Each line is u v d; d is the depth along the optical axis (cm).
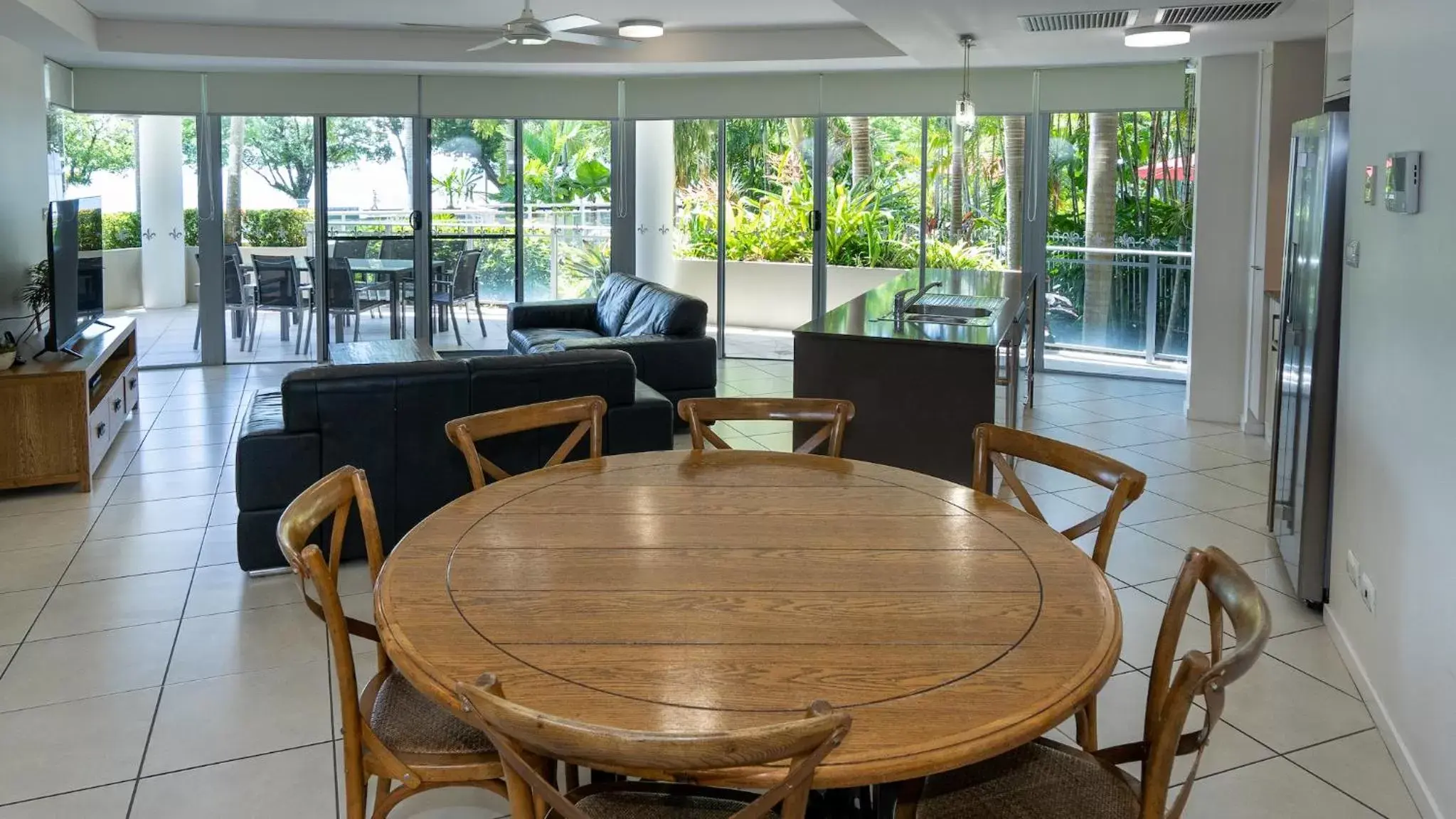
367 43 799
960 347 477
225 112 897
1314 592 411
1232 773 302
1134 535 503
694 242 1016
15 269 710
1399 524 313
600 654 193
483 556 240
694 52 798
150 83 877
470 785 225
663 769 155
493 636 200
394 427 448
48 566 457
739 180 995
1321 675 361
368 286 974
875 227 952
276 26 779
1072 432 703
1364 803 288
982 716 173
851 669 188
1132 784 212
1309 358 405
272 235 945
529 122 983
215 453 644
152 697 343
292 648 380
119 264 915
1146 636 390
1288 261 452
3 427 543
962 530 259
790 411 356
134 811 281
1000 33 633
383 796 232
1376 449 340
